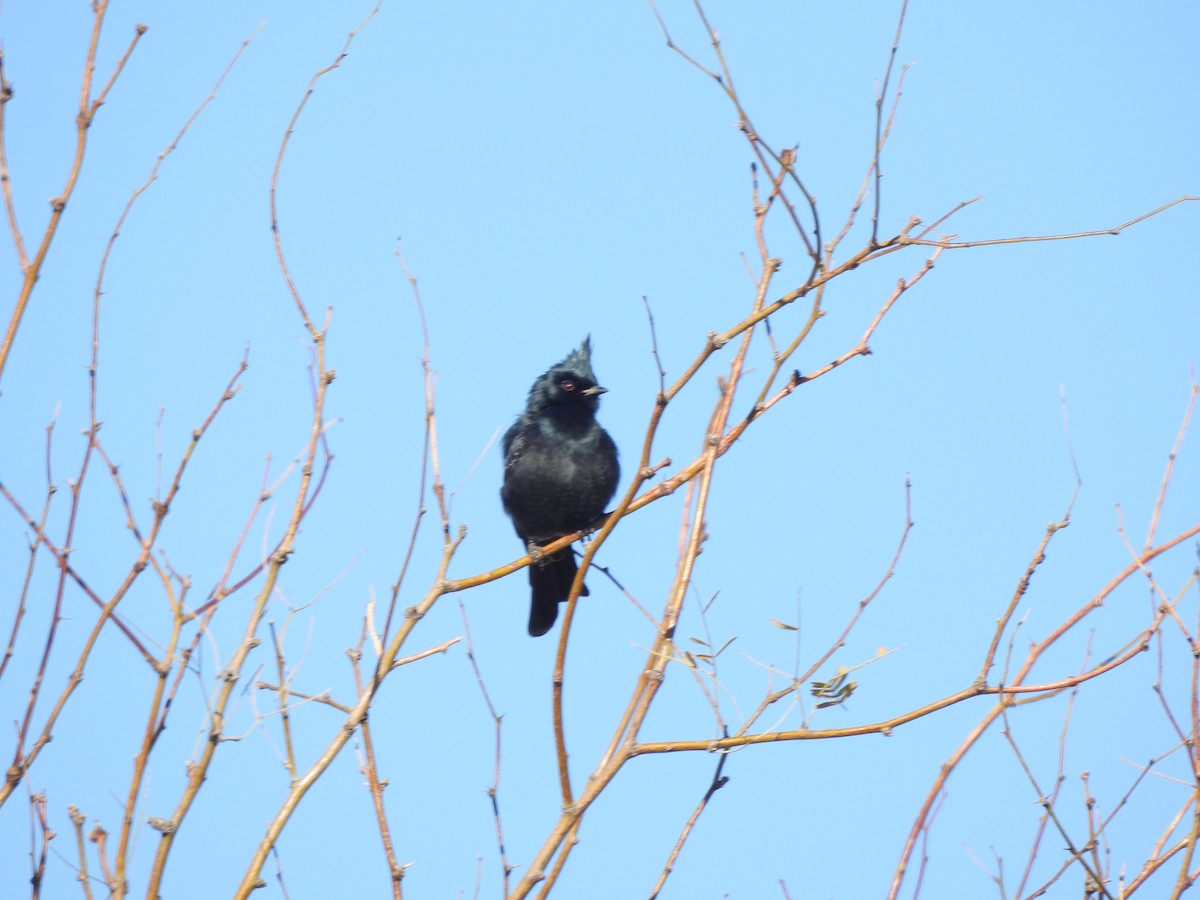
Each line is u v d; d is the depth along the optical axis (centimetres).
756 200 1055
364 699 893
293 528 913
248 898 811
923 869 921
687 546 973
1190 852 865
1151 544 974
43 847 836
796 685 960
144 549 893
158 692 853
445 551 968
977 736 946
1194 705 919
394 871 891
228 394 935
